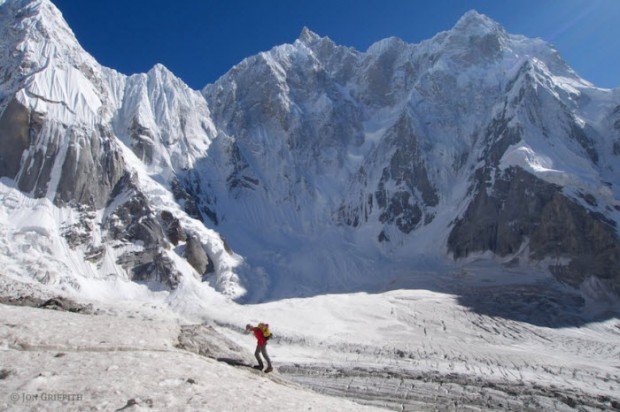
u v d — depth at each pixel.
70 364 15.22
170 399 13.29
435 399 37.22
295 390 19.89
